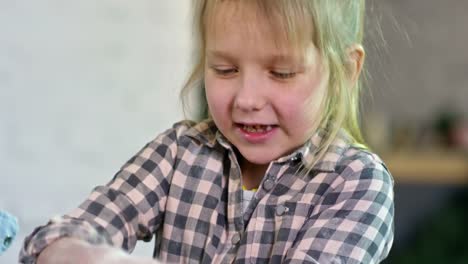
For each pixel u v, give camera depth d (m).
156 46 1.88
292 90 0.77
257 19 0.75
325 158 0.83
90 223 0.79
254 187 0.85
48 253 0.70
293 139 0.80
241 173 0.85
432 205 2.67
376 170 0.82
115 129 1.84
